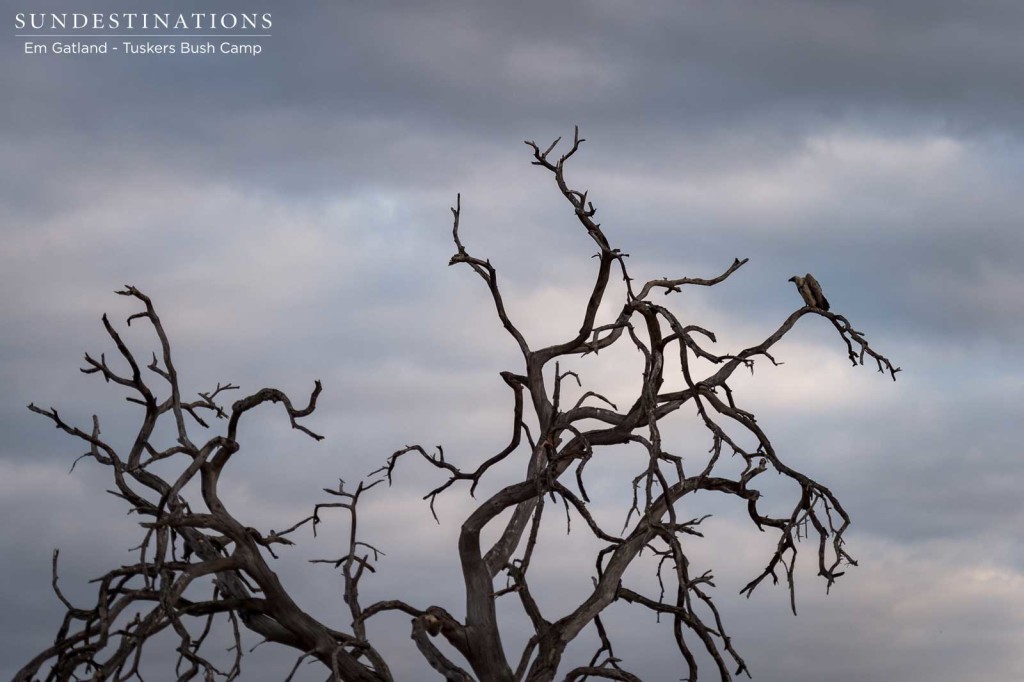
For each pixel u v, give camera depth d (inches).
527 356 1844.2
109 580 1494.8
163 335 1669.5
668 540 1652.3
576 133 1748.3
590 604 1675.7
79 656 1483.8
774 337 1808.6
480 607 1720.0
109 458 1689.2
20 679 1504.7
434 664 1689.2
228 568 1584.6
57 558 1550.2
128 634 1526.8
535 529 1587.1
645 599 1715.1
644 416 1640.0
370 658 1683.1
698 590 1707.7
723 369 1781.5
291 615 1638.8
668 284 1784.0
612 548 1721.2
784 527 1793.8
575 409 1768.0
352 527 1769.2
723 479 1793.8
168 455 1595.7
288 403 1546.5
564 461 1708.9
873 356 1872.5
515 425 1849.2
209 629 1701.5
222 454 1609.3
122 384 1643.7
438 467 1876.2
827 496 1818.4
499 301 1861.5
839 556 1803.6
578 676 1670.8
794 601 1781.5
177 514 1540.4
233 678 1589.6
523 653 1649.9
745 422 1791.3
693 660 1704.0
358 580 1752.0
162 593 1491.1
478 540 1684.3
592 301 1798.7
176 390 1670.8
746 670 1684.3
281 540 1673.2
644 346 1633.9
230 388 1754.4
